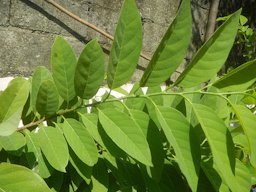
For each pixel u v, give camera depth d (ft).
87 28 3.32
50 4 3.06
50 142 1.00
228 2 4.93
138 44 0.93
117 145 0.97
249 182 0.98
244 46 4.92
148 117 0.98
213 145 0.89
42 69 1.12
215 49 0.93
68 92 1.04
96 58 0.97
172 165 1.08
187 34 0.91
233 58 4.91
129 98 1.09
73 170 1.08
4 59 2.85
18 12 2.89
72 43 3.24
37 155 1.02
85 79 0.99
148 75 0.95
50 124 1.08
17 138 1.00
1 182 0.79
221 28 0.92
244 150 1.24
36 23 3.00
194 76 0.95
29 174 0.80
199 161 0.90
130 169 1.08
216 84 0.97
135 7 0.91
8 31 2.85
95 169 1.07
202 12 4.50
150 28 3.81
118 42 0.93
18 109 0.90
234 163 0.89
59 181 1.05
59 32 3.14
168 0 3.94
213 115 0.92
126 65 0.95
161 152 0.96
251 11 5.37
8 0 2.81
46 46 3.08
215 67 0.93
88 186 1.09
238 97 1.23
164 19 3.94
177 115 0.93
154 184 1.03
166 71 0.94
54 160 0.97
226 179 0.87
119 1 3.55
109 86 0.98
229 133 0.90
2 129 0.89
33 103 1.08
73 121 1.02
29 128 1.09
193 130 0.92
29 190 0.79
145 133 0.97
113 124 0.96
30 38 2.98
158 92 1.00
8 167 0.80
